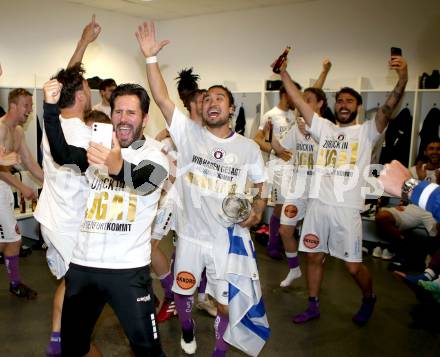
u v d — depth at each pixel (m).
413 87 4.96
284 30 5.82
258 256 4.48
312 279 2.93
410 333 2.83
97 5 6.00
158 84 2.13
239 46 6.25
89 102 2.11
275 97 5.78
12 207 3.12
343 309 3.18
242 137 2.16
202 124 2.39
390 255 4.45
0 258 3.98
